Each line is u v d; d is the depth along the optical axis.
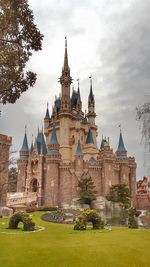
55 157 90.06
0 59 18.39
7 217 52.25
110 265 19.77
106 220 58.19
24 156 103.38
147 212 71.00
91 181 82.50
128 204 75.25
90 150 101.38
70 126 105.88
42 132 104.81
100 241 27.28
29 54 19.70
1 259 21.06
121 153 100.81
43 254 22.41
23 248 24.44
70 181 88.50
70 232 33.66
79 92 118.88
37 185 92.44
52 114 114.25
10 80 19.00
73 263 20.14
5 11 18.14
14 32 18.45
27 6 18.73
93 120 114.75
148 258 21.48
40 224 44.19
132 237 29.28
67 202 85.88
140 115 17.92
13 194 80.81
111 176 90.25
